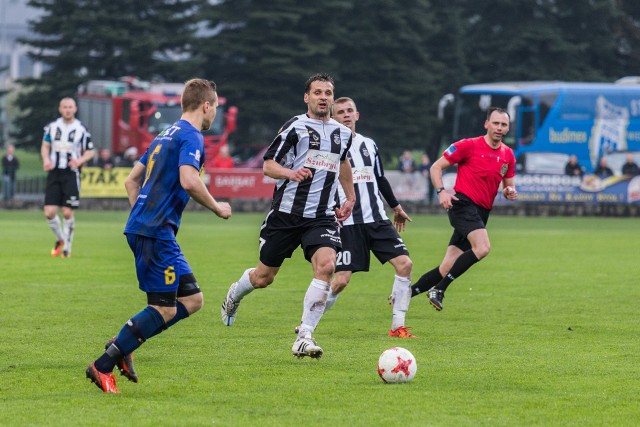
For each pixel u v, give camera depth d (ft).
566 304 112.57
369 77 457.68
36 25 463.83
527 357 78.43
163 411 59.47
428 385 67.41
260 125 454.81
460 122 350.43
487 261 164.86
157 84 378.73
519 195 337.52
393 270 152.05
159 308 65.10
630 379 69.72
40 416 58.03
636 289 126.93
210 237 213.25
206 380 68.69
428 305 112.27
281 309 106.93
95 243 191.21
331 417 58.13
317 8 438.40
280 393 64.64
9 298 112.98
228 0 445.37
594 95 340.59
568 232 242.78
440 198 100.94
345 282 91.91
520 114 338.95
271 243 78.95
